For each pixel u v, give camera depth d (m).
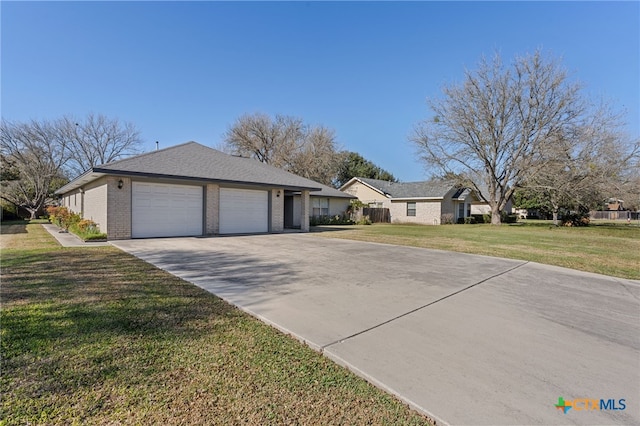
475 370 2.75
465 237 14.52
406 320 3.93
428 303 4.64
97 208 12.95
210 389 2.33
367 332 3.53
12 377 2.38
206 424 1.96
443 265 7.69
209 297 4.60
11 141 26.69
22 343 2.93
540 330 3.72
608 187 20.61
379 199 29.42
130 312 3.82
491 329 3.71
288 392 2.34
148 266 6.72
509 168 22.83
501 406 2.25
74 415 1.99
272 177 16.39
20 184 27.44
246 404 2.18
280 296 4.81
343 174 39.91
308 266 7.21
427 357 2.97
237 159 17.66
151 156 13.55
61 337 3.08
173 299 4.41
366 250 10.01
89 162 31.27
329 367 2.74
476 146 23.09
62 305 4.01
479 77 21.88
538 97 20.95
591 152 20.44
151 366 2.61
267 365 2.72
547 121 20.81
